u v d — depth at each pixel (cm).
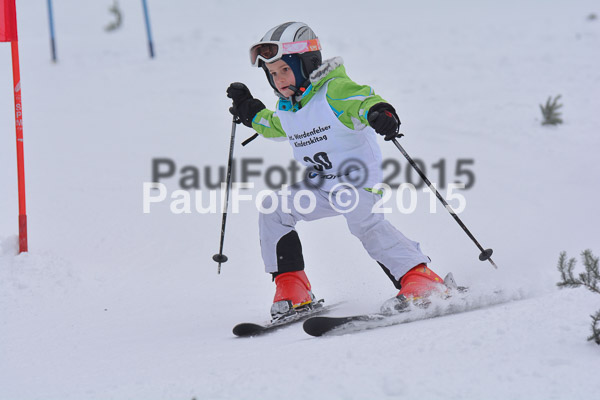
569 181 2636
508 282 1447
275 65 1387
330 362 982
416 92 3997
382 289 1717
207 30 5738
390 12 6425
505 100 3791
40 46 5159
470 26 5716
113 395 976
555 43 4975
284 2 6869
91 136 3200
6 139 3131
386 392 855
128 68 4566
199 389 943
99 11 6362
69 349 1315
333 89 1355
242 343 1271
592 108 3616
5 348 1336
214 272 1914
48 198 2464
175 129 3325
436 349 1001
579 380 855
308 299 1472
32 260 1844
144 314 1584
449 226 2214
